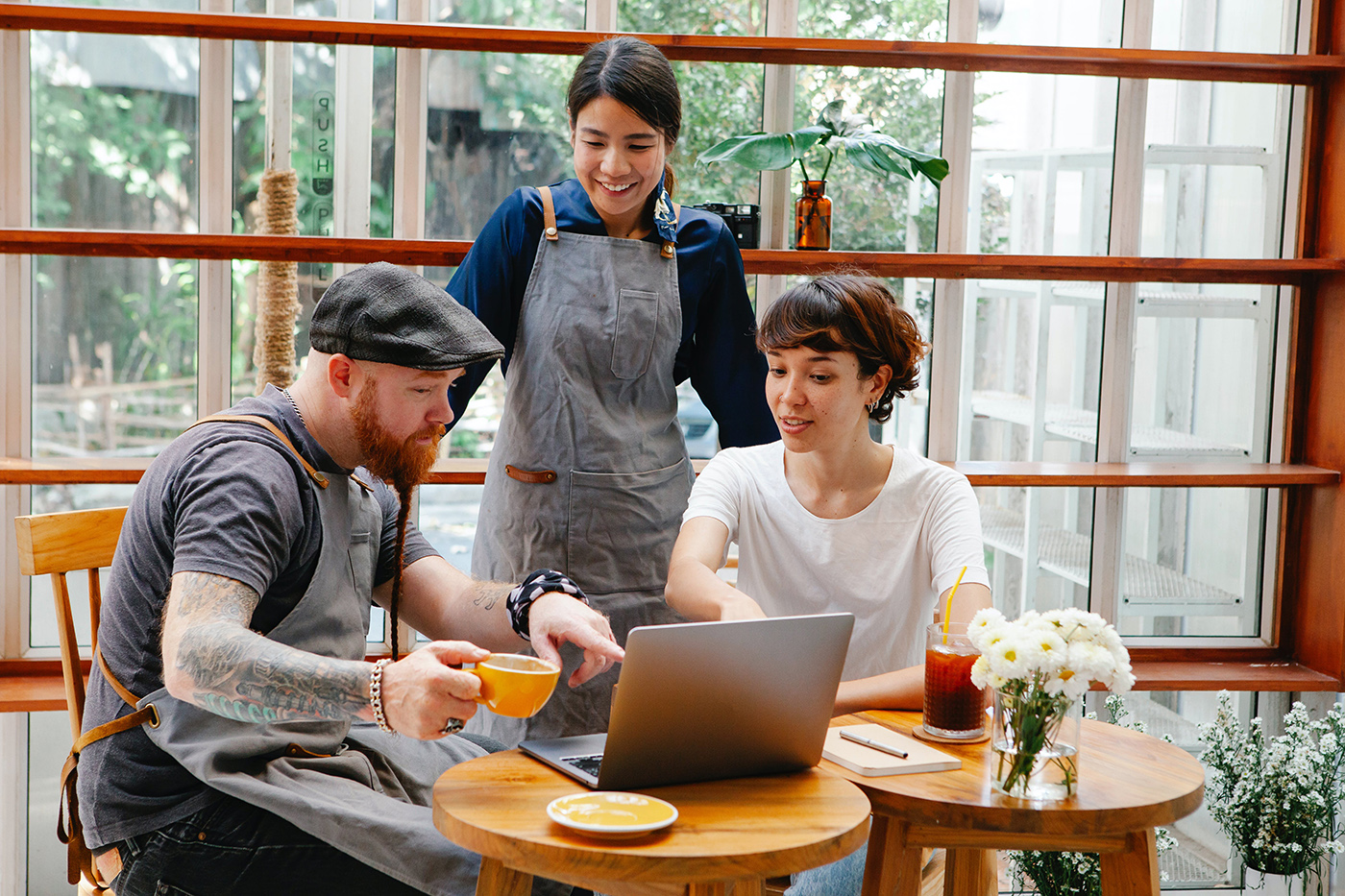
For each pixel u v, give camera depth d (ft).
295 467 4.64
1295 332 9.53
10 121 8.35
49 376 8.68
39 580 8.80
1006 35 9.35
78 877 5.11
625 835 3.41
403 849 4.36
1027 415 9.80
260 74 8.64
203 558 4.22
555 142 9.07
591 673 4.66
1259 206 9.67
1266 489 9.80
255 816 4.44
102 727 4.56
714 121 9.09
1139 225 9.38
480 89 8.93
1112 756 4.40
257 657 3.96
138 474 8.07
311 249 8.04
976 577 5.27
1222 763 8.33
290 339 8.73
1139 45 9.15
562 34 8.16
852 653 5.65
